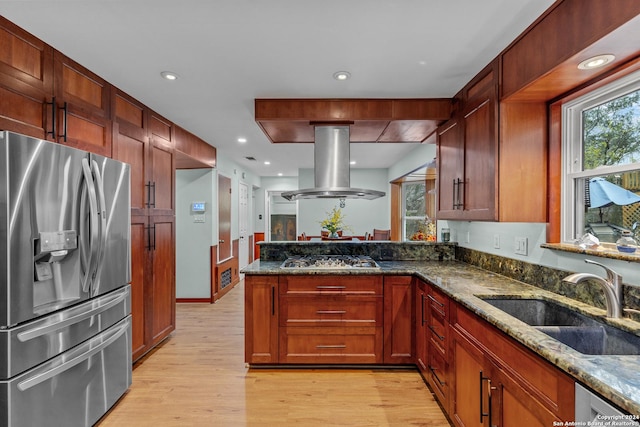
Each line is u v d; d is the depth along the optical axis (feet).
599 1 4.00
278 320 8.46
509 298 5.91
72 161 5.57
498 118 6.23
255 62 6.67
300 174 21.12
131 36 5.70
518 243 7.18
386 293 8.39
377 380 8.06
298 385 7.84
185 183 15.35
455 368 5.96
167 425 6.39
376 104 8.66
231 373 8.45
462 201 7.75
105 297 6.50
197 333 11.37
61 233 5.31
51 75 6.05
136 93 8.32
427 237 13.58
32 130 5.66
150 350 9.90
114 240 6.77
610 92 5.21
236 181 19.36
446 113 8.57
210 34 5.64
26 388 4.77
